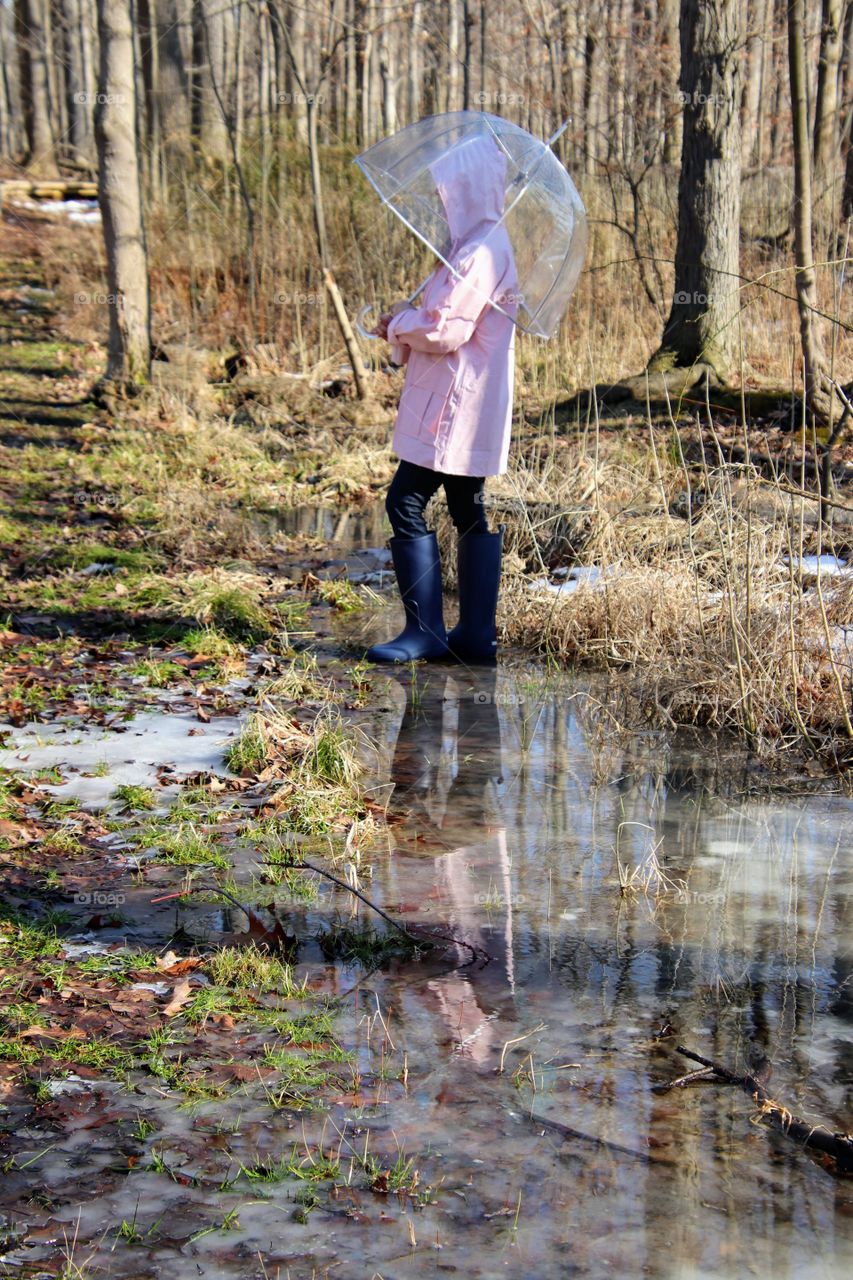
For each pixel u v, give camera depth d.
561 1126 2.72
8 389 14.84
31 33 34.47
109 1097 2.83
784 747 5.14
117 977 3.35
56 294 21.19
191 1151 2.64
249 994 3.29
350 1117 2.75
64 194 29.66
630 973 3.40
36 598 7.41
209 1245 2.36
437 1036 3.08
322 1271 2.29
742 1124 2.73
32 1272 2.29
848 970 3.42
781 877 4.01
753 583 5.91
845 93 16.69
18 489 10.28
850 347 10.42
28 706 5.66
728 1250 2.35
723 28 11.66
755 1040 3.06
